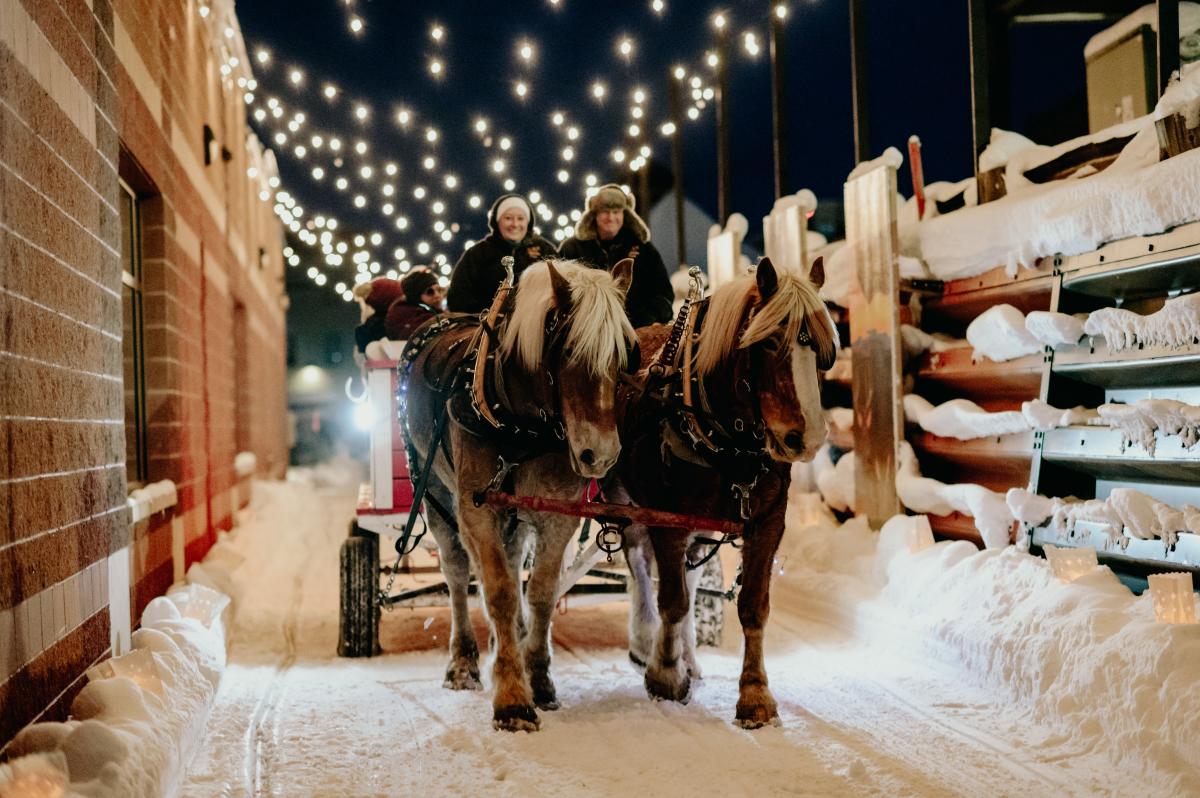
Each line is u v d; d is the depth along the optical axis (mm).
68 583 4125
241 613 7582
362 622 6422
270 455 19500
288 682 5770
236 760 4297
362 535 6582
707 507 4918
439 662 6297
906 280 7684
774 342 4262
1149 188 5363
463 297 6504
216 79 11547
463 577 5746
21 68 3662
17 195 3580
